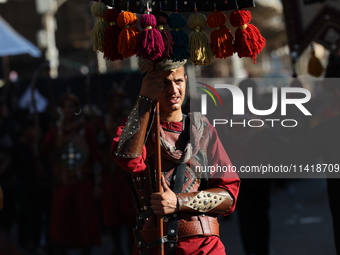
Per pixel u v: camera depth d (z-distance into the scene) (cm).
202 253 513
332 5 862
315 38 872
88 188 1026
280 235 1207
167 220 515
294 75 871
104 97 1606
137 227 531
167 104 527
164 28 501
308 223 1309
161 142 521
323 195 1681
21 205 1206
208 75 1523
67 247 1029
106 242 1276
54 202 1034
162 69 516
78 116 1050
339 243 715
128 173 538
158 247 511
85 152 1027
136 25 531
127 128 506
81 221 1023
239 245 1148
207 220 524
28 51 1414
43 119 1341
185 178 523
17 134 1221
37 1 2588
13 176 1215
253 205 928
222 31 505
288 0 887
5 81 1723
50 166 1141
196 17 505
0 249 436
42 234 1302
